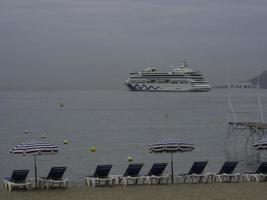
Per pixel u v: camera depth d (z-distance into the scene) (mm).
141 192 25391
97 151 53125
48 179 27344
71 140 66562
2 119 108938
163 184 28141
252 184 27562
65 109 150500
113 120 106438
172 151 28922
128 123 98250
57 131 80750
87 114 126875
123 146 58594
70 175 36469
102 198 24047
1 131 80750
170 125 93562
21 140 67125
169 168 40250
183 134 75688
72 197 24375
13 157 46406
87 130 82688
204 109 149000
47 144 27266
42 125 93125
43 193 25531
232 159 46781
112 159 46500
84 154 50406
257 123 57000
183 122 100750
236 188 26188
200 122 100562
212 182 28969
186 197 24031
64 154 49875
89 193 25297
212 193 24891
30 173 38375
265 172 30422
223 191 25391
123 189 26344
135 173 28844
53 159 45656
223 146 57969
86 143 62594
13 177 26766
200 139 67500
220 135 73000
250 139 63750
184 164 42562
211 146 58312
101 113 131125
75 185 29219
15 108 158000
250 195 24328
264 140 32250
